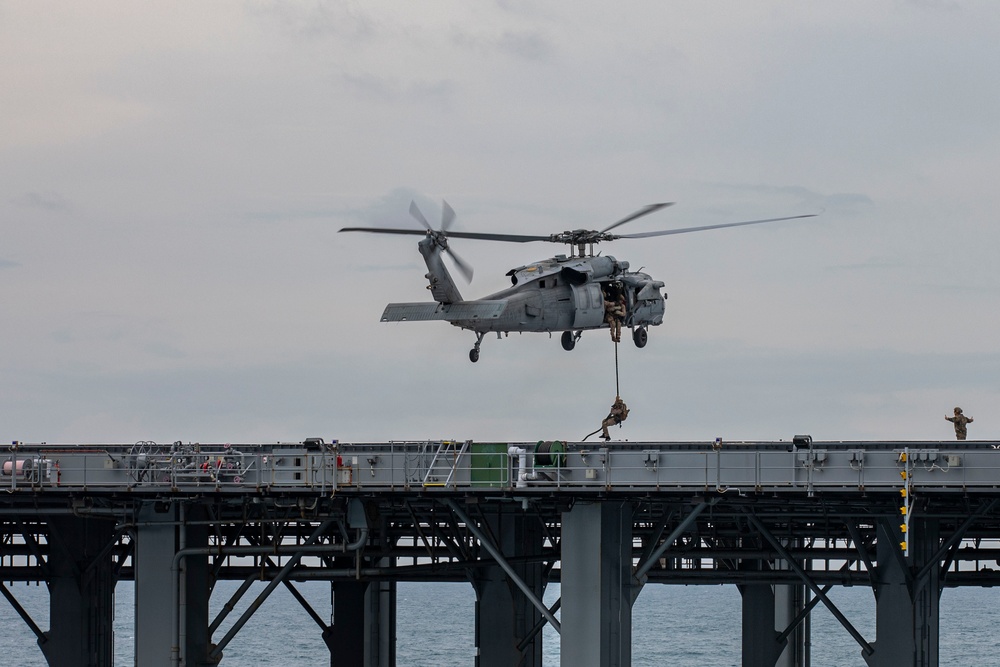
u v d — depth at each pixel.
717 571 99.81
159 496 85.12
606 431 89.75
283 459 83.44
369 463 82.12
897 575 85.75
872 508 85.25
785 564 117.19
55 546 101.31
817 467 76.75
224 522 86.25
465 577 102.25
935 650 87.12
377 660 114.50
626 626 82.00
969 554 103.19
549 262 105.06
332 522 90.69
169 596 85.31
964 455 75.62
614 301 106.56
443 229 98.12
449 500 83.50
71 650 101.00
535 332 103.81
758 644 116.62
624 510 83.06
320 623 112.69
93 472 85.25
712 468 77.50
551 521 109.00
